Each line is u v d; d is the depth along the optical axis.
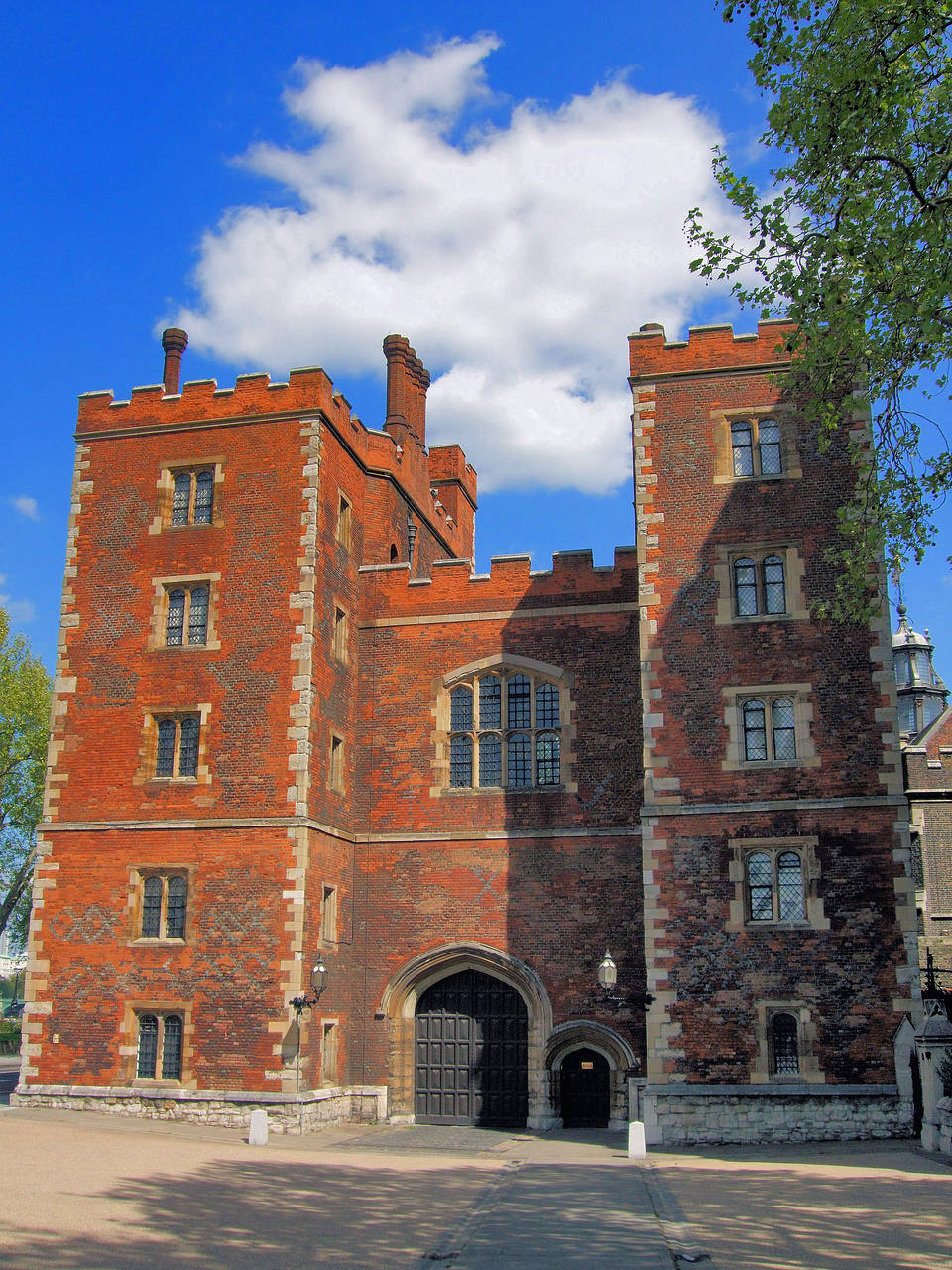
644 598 27.22
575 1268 12.27
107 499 30.70
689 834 25.61
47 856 28.56
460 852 29.55
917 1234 13.55
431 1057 29.02
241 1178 18.41
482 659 30.73
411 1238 14.05
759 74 17.34
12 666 53.22
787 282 17.94
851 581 19.83
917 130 17.09
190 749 28.69
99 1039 27.08
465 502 44.72
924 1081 21.84
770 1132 23.77
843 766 25.38
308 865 27.27
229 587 29.22
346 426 31.73
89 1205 15.14
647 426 28.25
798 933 24.66
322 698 28.98
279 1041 26.03
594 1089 28.02
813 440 27.34
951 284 15.95
